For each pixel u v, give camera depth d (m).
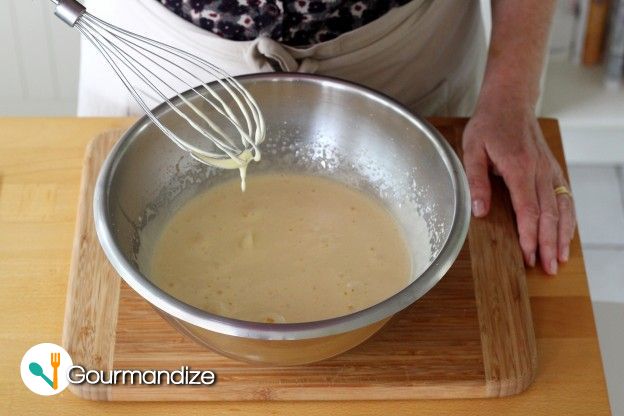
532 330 0.75
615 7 1.48
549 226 0.83
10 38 1.47
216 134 0.84
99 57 0.94
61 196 0.87
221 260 0.81
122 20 0.87
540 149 0.88
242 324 0.63
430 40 0.90
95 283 0.78
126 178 0.78
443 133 0.91
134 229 0.80
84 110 1.03
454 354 0.74
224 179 0.88
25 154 0.90
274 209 0.86
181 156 0.83
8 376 0.73
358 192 0.88
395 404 0.72
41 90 1.56
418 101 0.96
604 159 1.62
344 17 0.84
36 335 0.76
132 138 0.78
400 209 0.85
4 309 0.78
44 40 1.48
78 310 0.76
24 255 0.82
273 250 0.82
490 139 0.87
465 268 0.80
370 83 0.90
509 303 0.77
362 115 0.83
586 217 1.58
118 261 0.67
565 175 0.90
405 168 0.83
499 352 0.74
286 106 0.84
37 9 1.43
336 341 0.65
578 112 1.52
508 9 0.93
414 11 0.86
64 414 0.71
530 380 0.73
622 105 1.53
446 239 0.70
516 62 0.92
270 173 0.89
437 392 0.72
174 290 0.79
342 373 0.72
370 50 0.86
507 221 0.84
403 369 0.73
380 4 0.84
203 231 0.84
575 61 1.57
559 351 0.75
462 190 0.74
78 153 0.90
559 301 0.79
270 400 0.72
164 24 0.84
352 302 0.78
